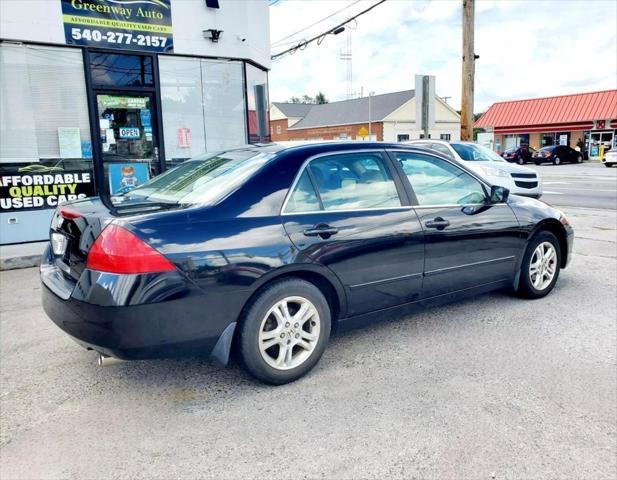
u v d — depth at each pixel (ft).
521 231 14.98
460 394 10.30
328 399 10.24
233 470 8.12
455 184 13.89
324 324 11.26
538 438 8.79
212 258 9.65
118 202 11.27
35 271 21.43
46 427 9.43
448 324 14.14
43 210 24.86
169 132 28.19
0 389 10.89
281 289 10.50
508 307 15.43
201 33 28.14
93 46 25.03
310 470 8.09
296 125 212.64
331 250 11.06
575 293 16.72
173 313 9.34
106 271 9.05
